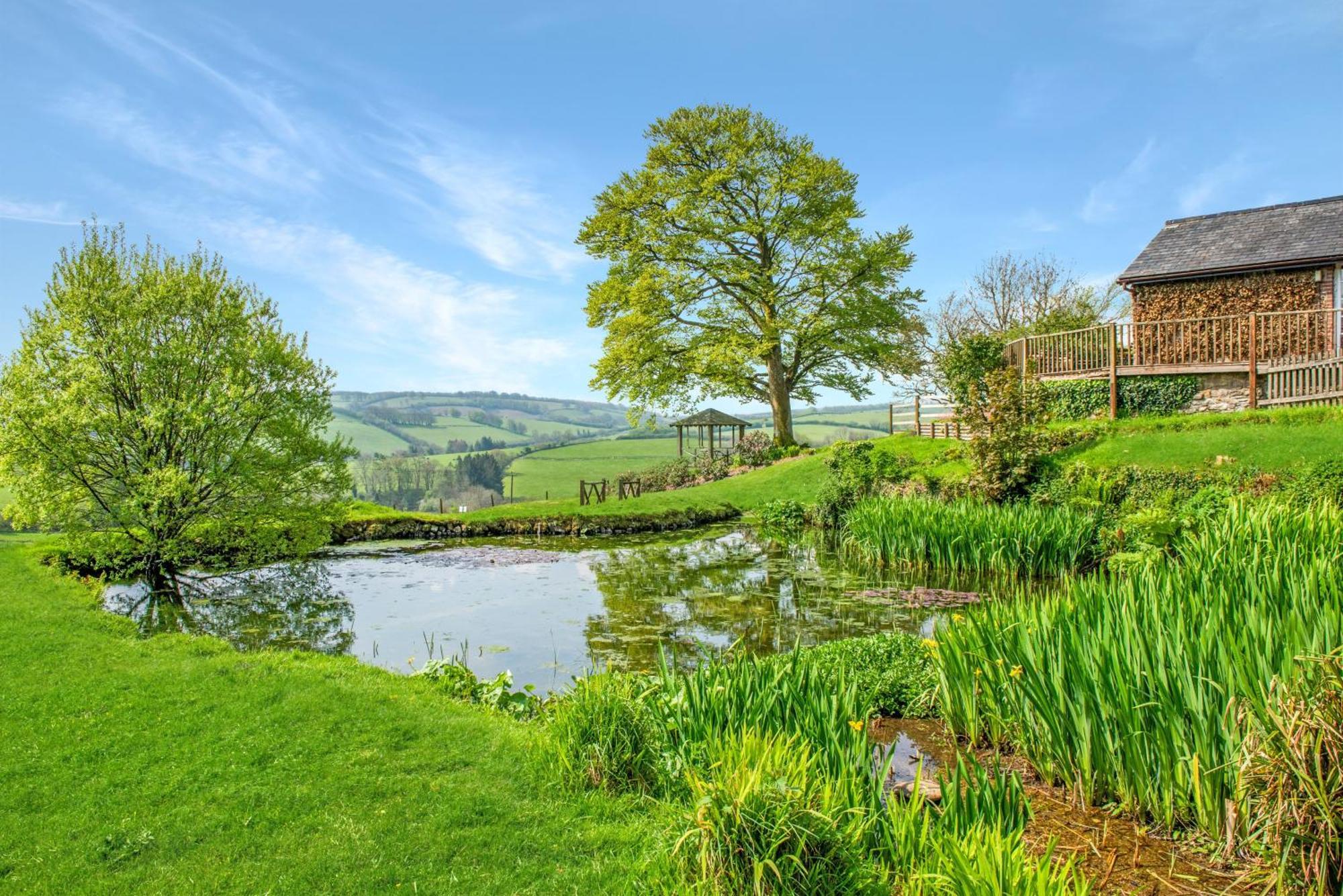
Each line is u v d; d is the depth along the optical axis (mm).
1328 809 3508
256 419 15469
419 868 4199
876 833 3887
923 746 6469
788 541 21516
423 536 23719
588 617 12414
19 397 13773
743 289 37625
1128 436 19031
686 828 3768
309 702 6992
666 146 36938
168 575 16016
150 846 4492
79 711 6781
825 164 35312
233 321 15664
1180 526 13148
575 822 4719
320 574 16984
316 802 5016
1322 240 21375
